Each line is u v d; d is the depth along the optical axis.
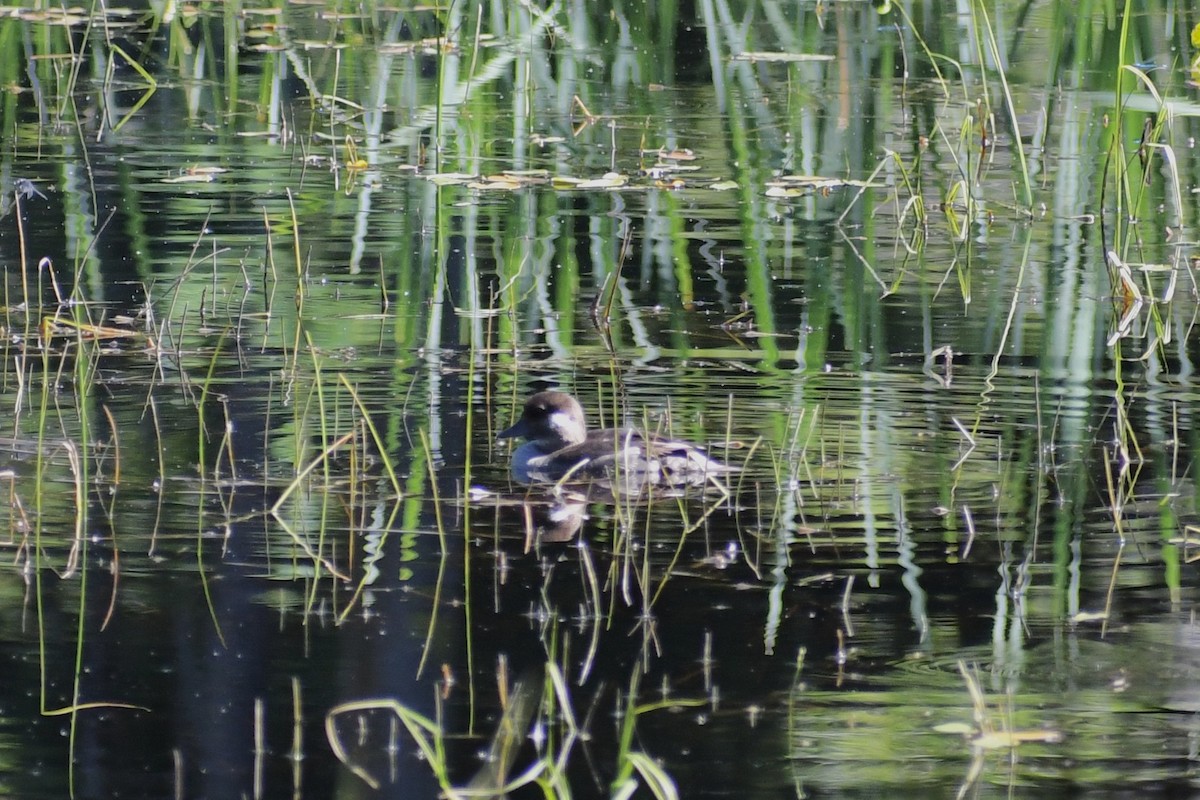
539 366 14.26
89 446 12.10
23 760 7.98
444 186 20.50
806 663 8.89
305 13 31.38
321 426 12.50
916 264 17.50
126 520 10.77
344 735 8.26
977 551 10.37
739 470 11.80
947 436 12.54
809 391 13.61
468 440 11.27
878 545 10.45
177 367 14.04
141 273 16.84
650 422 12.75
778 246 18.17
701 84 26.16
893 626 9.31
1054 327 15.34
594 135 23.17
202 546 10.37
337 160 21.69
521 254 17.69
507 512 11.04
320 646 9.08
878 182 20.91
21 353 14.31
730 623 9.36
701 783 7.74
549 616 9.43
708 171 21.34
